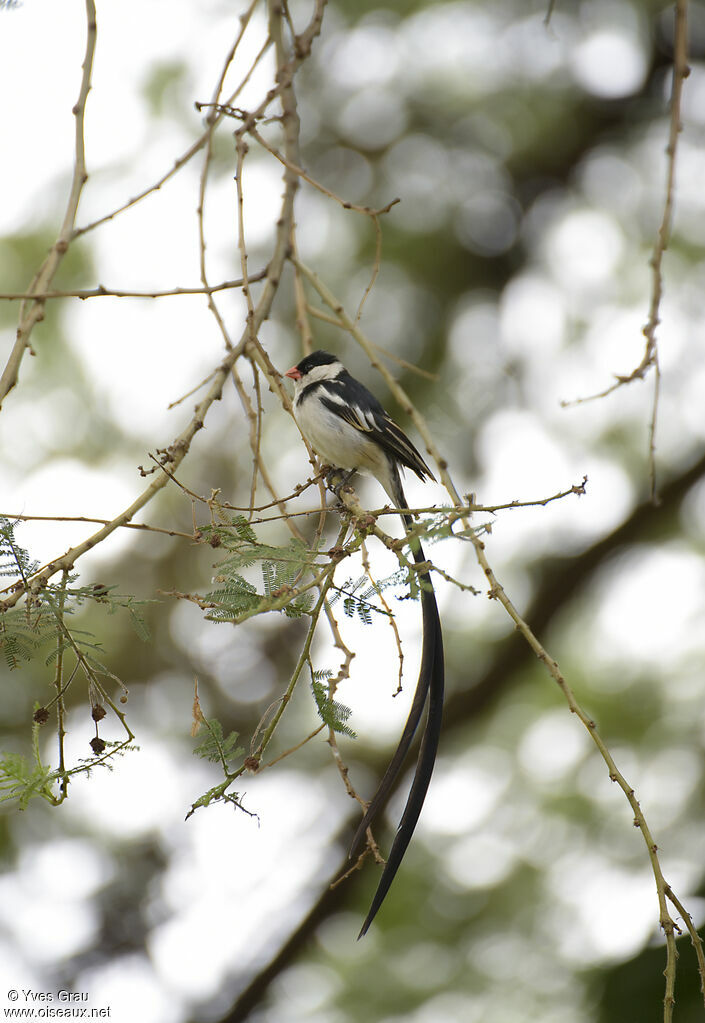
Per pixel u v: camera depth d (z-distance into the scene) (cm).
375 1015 1152
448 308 1299
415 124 1288
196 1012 1269
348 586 470
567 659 1332
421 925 1198
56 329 1180
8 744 1187
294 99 681
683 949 949
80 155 576
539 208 1348
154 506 1203
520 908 1177
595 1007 1010
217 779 1226
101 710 478
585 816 1209
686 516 1351
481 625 1356
